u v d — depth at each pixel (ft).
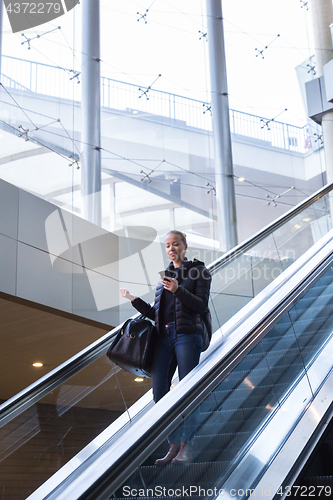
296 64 44.62
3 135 27.94
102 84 36.52
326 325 13.87
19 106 30.09
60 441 11.78
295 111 43.39
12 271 20.88
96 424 12.50
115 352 10.80
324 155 41.57
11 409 11.25
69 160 31.24
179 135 38.06
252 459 9.14
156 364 10.78
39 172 29.17
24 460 11.20
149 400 13.10
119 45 38.17
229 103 41.24
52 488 10.44
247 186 39.60
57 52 33.37
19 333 24.27
